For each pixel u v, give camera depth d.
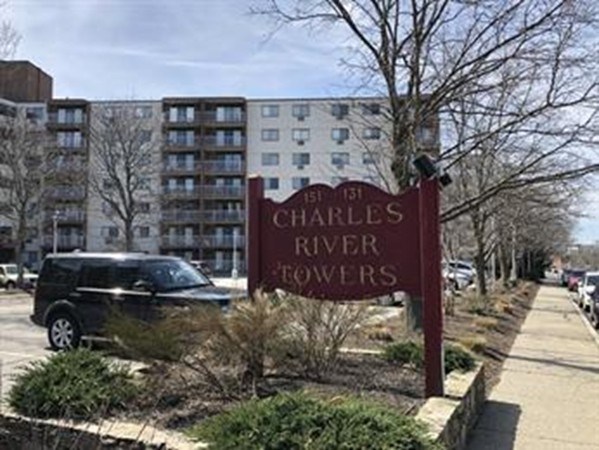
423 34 14.23
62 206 66.00
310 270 7.84
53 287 12.66
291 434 4.61
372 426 4.71
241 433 4.73
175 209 76.38
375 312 9.27
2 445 5.51
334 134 77.19
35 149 42.03
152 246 75.38
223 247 76.44
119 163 62.50
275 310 7.04
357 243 7.71
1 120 44.59
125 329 6.59
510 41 13.71
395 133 14.66
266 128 78.69
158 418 5.76
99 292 12.09
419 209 7.51
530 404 9.16
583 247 100.94
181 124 78.44
